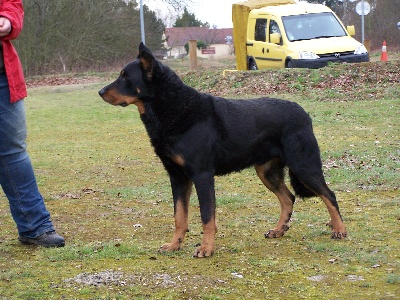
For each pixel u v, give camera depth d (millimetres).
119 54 19656
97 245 3723
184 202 3631
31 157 6496
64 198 4887
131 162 6145
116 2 19500
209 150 3527
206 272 3291
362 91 9172
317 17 10992
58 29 18953
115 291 3088
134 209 4523
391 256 3443
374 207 4348
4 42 3623
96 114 9812
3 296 3074
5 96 3662
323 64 10352
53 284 3182
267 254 3541
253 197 4754
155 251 3619
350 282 3148
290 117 3703
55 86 14891
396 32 22406
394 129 6805
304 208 4402
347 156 5789
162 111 3480
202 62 20578
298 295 3035
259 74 10547
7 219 4363
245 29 12148
